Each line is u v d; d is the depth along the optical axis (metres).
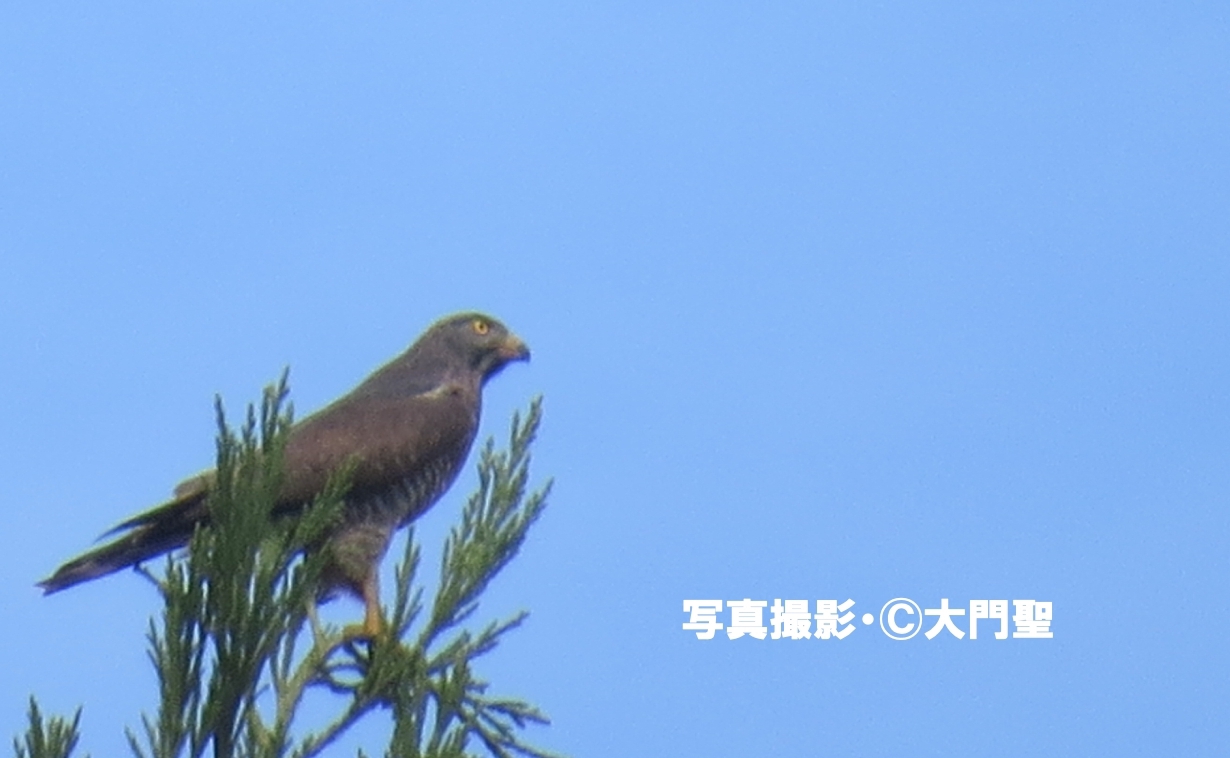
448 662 10.62
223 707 8.67
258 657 8.73
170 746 8.59
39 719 8.41
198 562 8.72
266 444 9.05
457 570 10.70
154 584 10.30
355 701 10.27
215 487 9.03
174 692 8.61
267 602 8.79
